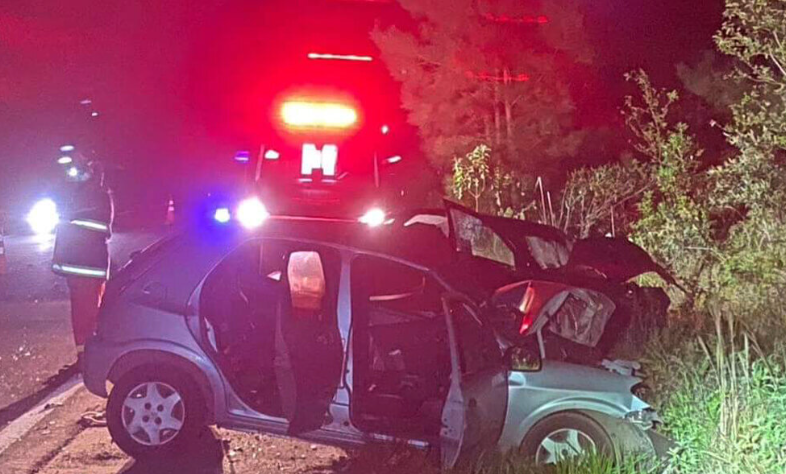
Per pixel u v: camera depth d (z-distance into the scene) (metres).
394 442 6.95
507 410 6.77
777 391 6.05
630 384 6.71
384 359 7.57
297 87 14.66
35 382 10.02
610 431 6.67
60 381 10.05
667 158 13.39
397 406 7.18
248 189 14.27
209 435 8.20
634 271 8.74
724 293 10.84
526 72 18.50
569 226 15.55
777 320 8.74
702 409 6.18
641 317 8.31
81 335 10.48
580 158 18.98
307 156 14.37
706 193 12.91
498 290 7.30
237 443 8.02
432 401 7.11
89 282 10.44
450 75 18.84
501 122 19.05
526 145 18.64
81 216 9.95
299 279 8.26
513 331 6.91
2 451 7.73
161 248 7.80
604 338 7.83
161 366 7.45
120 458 7.58
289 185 14.28
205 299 7.51
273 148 14.46
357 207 14.11
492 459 6.55
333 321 7.02
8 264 19.73
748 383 6.14
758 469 5.75
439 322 7.51
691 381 6.49
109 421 7.45
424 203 18.34
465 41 18.64
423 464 6.88
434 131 19.30
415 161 19.17
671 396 6.50
